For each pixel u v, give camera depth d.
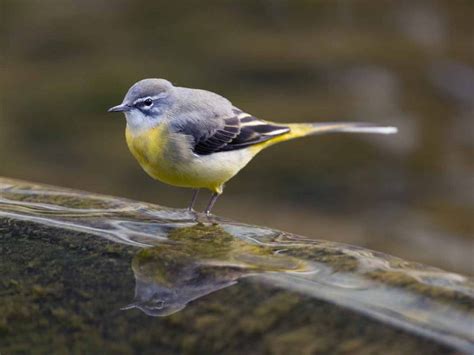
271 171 16.84
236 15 22.28
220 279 6.65
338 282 6.52
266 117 17.83
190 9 22.52
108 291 6.65
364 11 22.75
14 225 7.86
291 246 7.39
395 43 21.27
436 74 19.80
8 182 9.41
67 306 6.52
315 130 10.84
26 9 22.31
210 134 9.68
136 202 8.84
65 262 7.12
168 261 7.08
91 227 7.87
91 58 20.39
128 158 17.25
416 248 14.65
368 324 5.85
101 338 6.15
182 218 8.32
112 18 22.09
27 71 19.94
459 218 15.48
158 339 6.03
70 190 9.18
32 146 17.47
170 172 9.66
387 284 6.42
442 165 16.92
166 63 20.06
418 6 23.19
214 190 10.09
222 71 19.75
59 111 18.52
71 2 22.73
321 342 5.76
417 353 5.55
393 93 19.06
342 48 20.91
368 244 14.53
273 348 5.77
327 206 15.97
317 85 19.33
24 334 6.32
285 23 22.05
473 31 21.84
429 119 18.25
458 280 6.46
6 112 18.42
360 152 17.44
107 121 18.41
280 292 6.33
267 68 19.86
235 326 6.02
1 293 6.76
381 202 16.00
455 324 5.84
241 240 7.63
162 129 9.49
